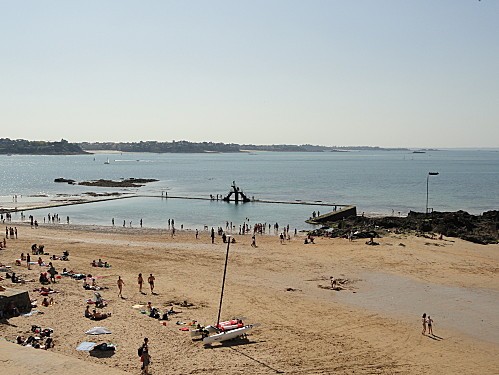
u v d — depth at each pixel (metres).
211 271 42.38
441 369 23.47
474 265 44.75
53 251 50.72
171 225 75.38
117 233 66.00
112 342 24.91
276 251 51.44
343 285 38.16
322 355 24.56
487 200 110.75
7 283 35.84
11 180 169.00
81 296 33.09
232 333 26.11
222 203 106.50
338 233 61.94
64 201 106.50
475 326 29.52
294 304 33.09
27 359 20.61
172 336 26.19
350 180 172.38
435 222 65.31
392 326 29.20
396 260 46.66
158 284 37.69
